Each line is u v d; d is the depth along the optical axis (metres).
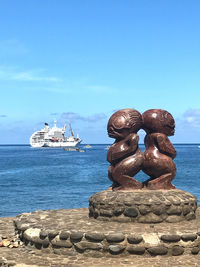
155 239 9.32
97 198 11.20
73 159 89.62
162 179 11.85
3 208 22.36
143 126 12.43
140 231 9.63
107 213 10.77
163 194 10.99
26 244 10.33
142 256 9.26
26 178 42.47
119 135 11.91
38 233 10.09
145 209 10.50
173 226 10.16
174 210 10.62
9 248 10.34
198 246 9.48
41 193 29.23
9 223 13.37
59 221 11.02
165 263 8.84
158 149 12.14
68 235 9.66
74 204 23.66
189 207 10.96
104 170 54.16
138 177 45.31
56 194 28.55
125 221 10.60
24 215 12.10
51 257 9.47
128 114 11.95
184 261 8.95
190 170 52.00
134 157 11.88
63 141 181.00
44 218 11.52
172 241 9.33
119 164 11.86
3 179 41.47
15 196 27.53
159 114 12.22
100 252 9.39
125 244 9.34
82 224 10.52
